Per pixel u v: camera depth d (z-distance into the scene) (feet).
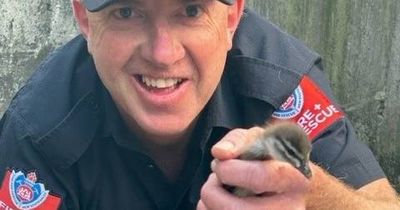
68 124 1.77
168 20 1.60
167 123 1.67
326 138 1.85
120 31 1.62
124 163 1.78
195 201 1.80
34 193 1.78
